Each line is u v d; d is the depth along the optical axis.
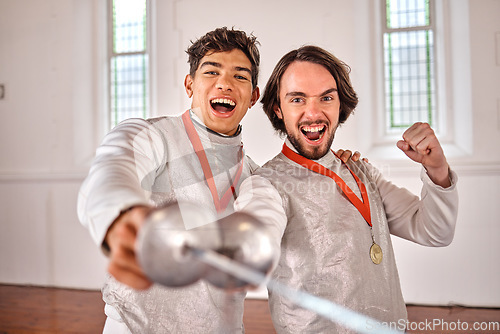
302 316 0.99
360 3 4.78
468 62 4.45
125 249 0.35
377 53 4.86
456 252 4.14
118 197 0.44
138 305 0.94
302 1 4.70
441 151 0.95
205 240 0.30
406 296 4.18
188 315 0.93
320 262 1.02
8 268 5.25
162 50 5.05
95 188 0.48
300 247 1.03
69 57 5.44
